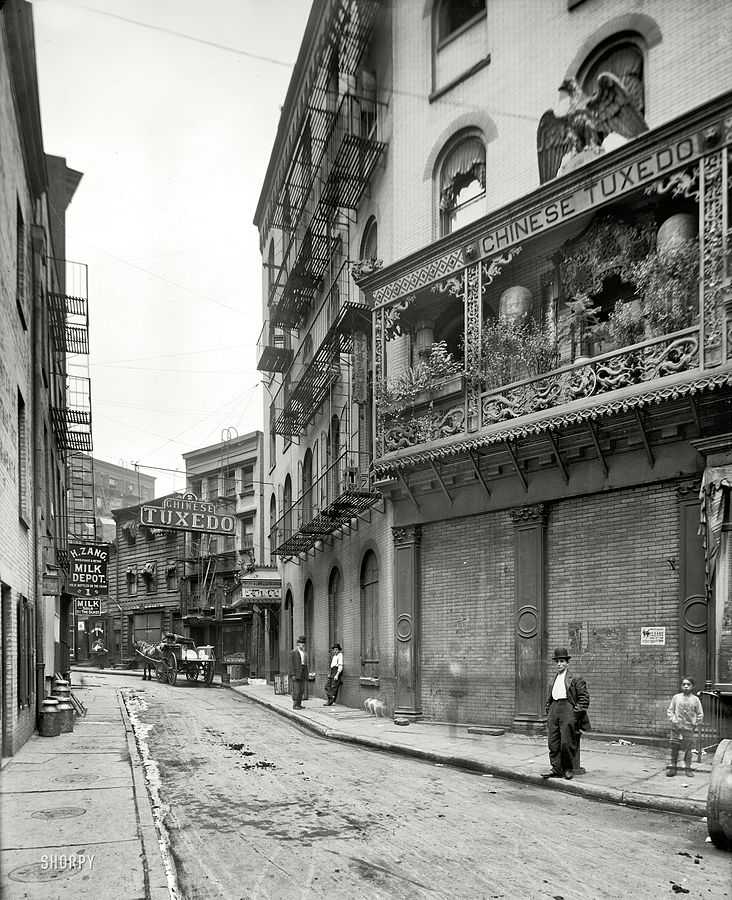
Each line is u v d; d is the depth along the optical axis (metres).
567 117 13.27
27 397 14.09
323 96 20.83
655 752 10.77
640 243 12.08
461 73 15.56
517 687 13.19
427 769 10.58
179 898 5.36
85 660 48.75
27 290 14.21
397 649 15.63
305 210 22.72
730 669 9.98
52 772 9.82
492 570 14.05
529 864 6.05
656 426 11.41
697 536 10.96
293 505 22.89
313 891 5.46
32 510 14.29
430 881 5.66
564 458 12.71
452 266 14.14
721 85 11.33
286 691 23.81
